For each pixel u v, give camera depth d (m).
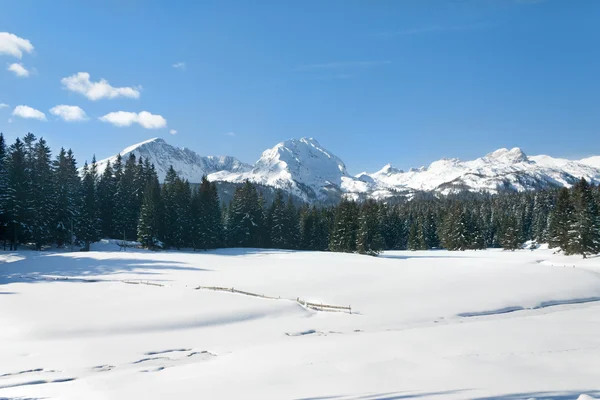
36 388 12.56
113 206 80.56
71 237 65.50
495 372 10.66
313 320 23.16
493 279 36.59
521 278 37.22
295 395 9.41
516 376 10.21
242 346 17.98
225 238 87.31
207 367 13.84
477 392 8.73
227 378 11.65
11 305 24.20
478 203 164.50
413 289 31.62
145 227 71.44
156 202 74.44
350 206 84.19
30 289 29.59
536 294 30.50
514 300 28.52
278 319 23.14
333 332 20.88
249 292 29.91
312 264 49.88
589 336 16.50
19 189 59.81
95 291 28.97
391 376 10.59
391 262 53.41
